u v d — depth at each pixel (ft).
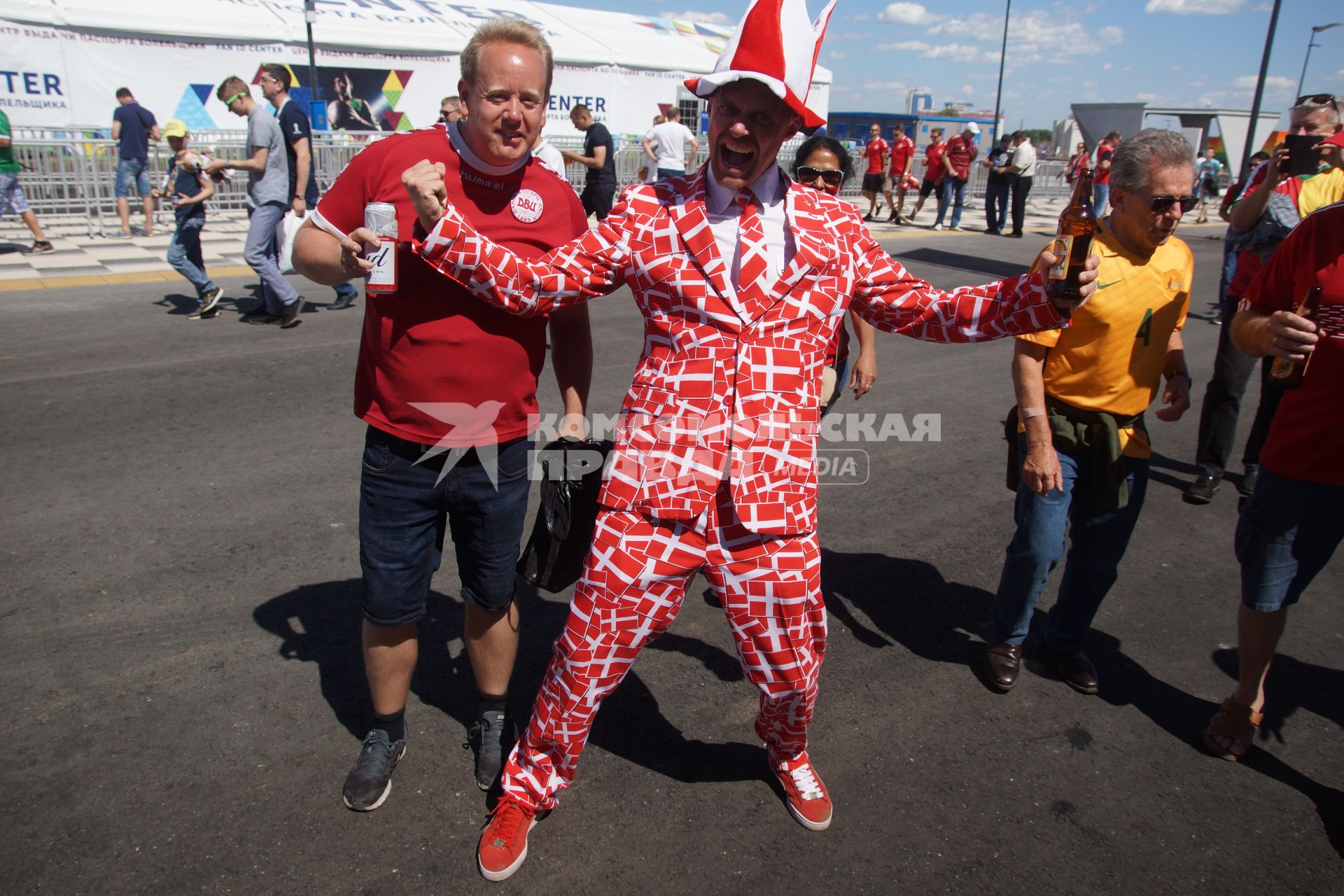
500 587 7.77
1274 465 8.43
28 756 8.28
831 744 9.09
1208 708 9.96
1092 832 8.08
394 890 7.09
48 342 21.58
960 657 10.73
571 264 6.36
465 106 6.63
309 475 14.71
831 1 6.12
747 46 5.73
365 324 7.25
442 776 8.33
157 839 7.43
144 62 49.39
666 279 6.25
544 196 6.98
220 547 12.24
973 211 67.26
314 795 8.01
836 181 10.73
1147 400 9.11
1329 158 13.06
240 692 9.32
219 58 51.39
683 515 6.43
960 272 38.68
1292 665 10.82
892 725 9.42
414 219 6.61
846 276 6.53
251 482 14.32
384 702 7.95
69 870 7.09
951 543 13.61
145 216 39.22
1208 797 8.60
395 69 57.26
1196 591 12.51
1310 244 8.07
